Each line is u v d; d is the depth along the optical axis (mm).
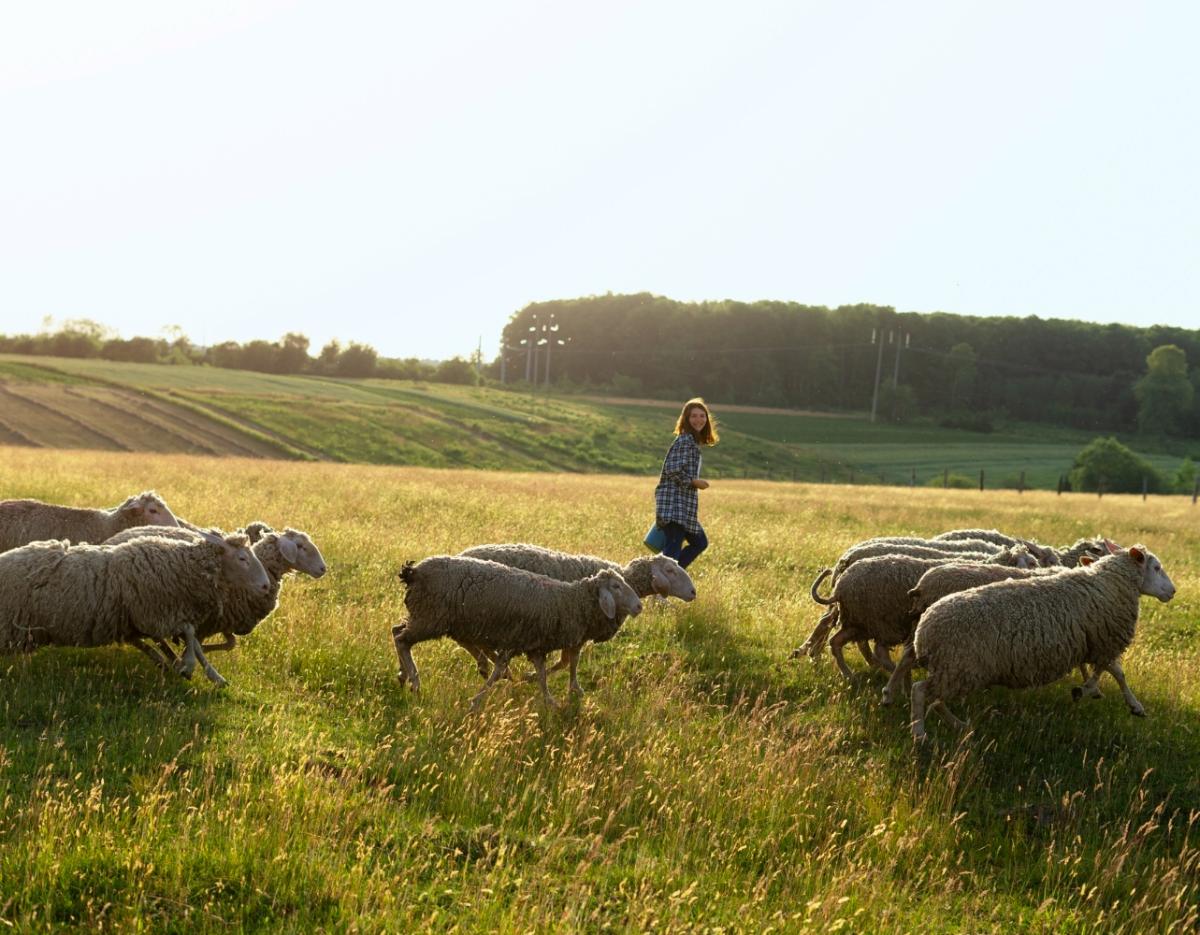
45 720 7406
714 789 7309
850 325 150250
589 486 32562
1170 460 114500
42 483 19719
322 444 71375
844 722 9000
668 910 5676
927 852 6871
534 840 6473
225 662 9125
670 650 10531
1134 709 9359
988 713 9180
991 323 151750
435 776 7172
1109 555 9203
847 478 88250
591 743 7863
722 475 82750
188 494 19391
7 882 5262
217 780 6676
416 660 9680
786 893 6121
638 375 149125
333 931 5211
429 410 89125
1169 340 148625
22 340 149625
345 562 13328
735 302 157750
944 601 8695
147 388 82562
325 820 6172
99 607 8172
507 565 9586
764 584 14289
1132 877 6664
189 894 5398
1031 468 101500
